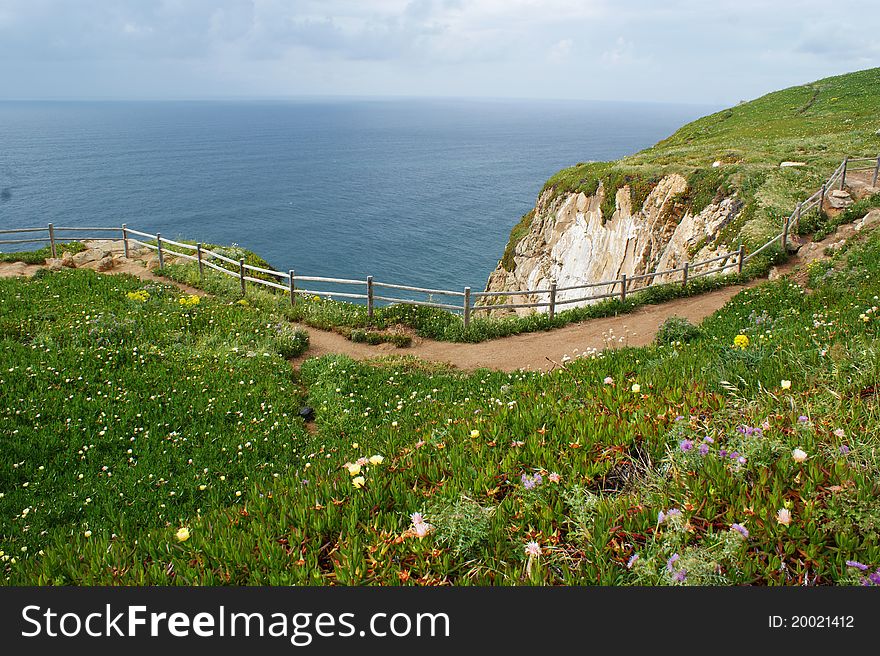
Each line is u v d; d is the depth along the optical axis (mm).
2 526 7633
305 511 4617
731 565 3338
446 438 6223
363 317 18719
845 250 19094
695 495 3961
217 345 15688
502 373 13922
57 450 9766
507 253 50375
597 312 19328
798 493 3850
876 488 3736
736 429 4527
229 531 4594
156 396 11812
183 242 29078
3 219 117250
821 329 8883
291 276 19828
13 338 14844
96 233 104562
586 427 5438
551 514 4117
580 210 39031
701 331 14117
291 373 14242
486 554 3824
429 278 78438
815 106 54188
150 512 8117
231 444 10195
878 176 27172
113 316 16609
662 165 35938
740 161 32844
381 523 4453
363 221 115375
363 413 11453
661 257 31312
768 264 22203
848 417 4785
